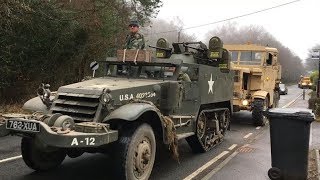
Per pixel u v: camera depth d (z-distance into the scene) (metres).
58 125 4.95
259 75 13.09
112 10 16.41
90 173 6.43
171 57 8.90
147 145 5.66
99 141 4.87
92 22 14.86
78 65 15.95
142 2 18.50
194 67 7.54
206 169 6.92
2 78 12.92
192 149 8.22
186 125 7.20
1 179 5.98
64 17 13.84
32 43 13.34
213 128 8.66
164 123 6.04
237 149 8.73
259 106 12.34
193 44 10.16
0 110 12.02
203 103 7.84
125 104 5.75
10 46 12.33
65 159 7.29
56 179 6.07
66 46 14.80
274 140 5.99
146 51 6.83
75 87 5.84
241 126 12.49
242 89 12.65
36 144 5.73
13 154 7.57
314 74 40.50
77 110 5.52
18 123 4.98
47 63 14.44
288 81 68.38
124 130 5.48
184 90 7.02
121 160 5.28
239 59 13.76
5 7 11.07
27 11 12.19
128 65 7.13
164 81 6.72
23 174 6.28
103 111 5.47
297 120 5.84
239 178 6.42
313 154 7.89
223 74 8.86
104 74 7.31
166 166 7.06
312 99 14.79
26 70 13.90
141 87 6.16
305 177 5.91
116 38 16.75
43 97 5.80
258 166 7.23
